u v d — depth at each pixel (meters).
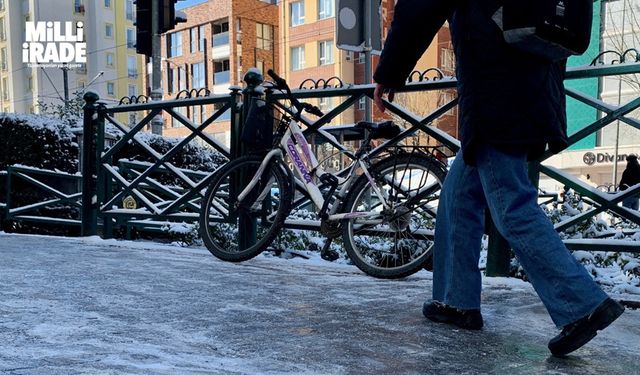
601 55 3.15
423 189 3.41
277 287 2.86
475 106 1.94
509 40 1.83
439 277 2.25
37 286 2.63
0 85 59.34
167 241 7.01
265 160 3.94
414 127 3.65
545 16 1.78
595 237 3.51
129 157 7.23
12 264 3.29
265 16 38.28
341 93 3.89
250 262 3.85
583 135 3.16
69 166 7.09
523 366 1.71
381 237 3.69
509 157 1.94
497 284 3.05
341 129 4.55
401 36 2.05
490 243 3.27
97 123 5.20
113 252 4.09
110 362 1.53
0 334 1.80
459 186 2.19
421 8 2.01
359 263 3.44
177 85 40.84
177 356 1.64
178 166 8.02
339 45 5.12
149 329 1.94
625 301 2.64
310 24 32.38
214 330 1.97
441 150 3.55
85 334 1.84
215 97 4.46
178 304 2.37
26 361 1.52
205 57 38.62
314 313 2.30
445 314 2.20
